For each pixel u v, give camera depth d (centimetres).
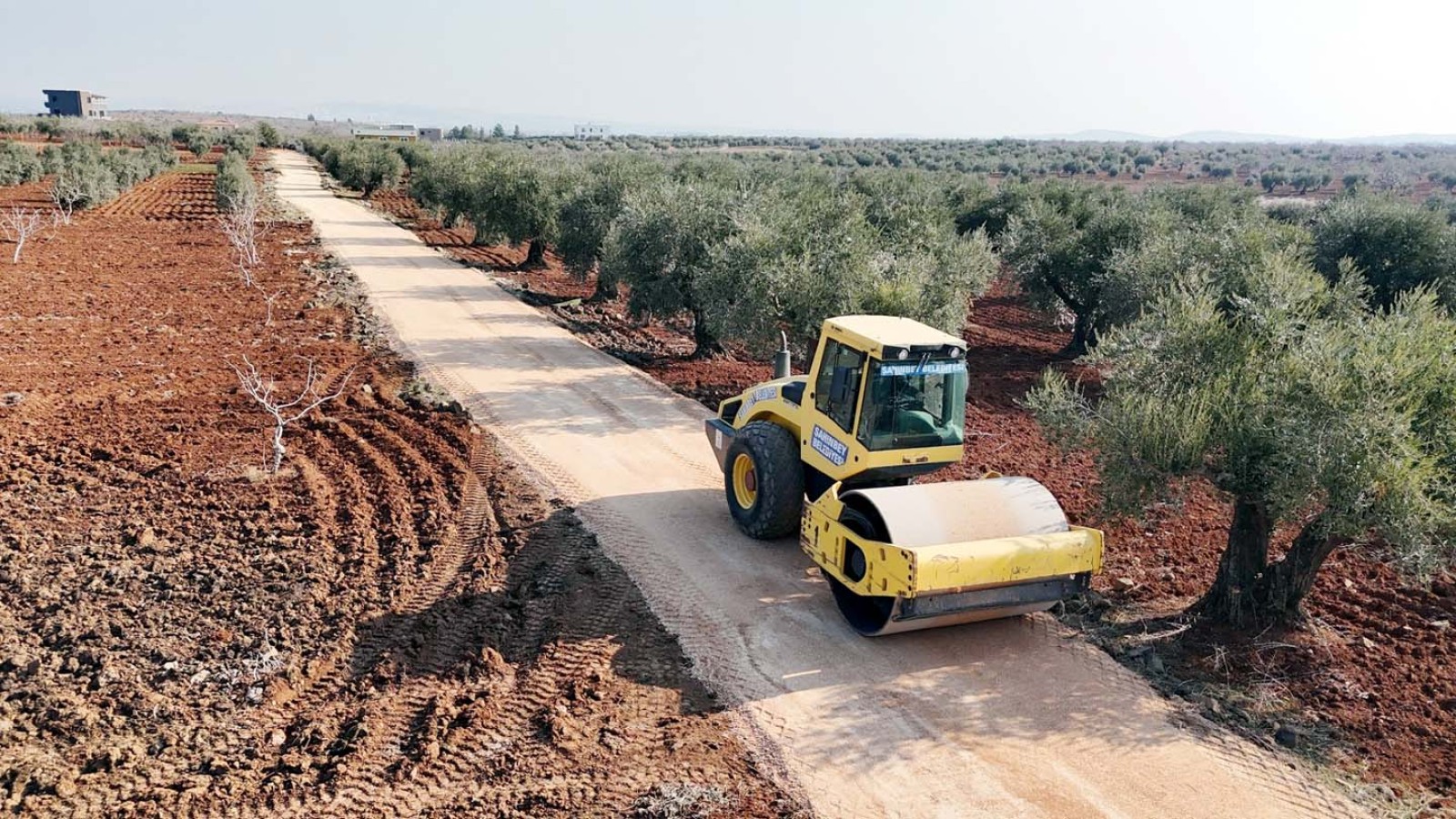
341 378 1748
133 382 1656
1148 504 889
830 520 921
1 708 756
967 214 3166
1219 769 727
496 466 1330
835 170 4925
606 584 1002
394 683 819
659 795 679
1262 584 920
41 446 1327
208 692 795
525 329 2245
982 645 904
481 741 740
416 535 1110
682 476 1330
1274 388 830
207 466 1284
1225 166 8225
